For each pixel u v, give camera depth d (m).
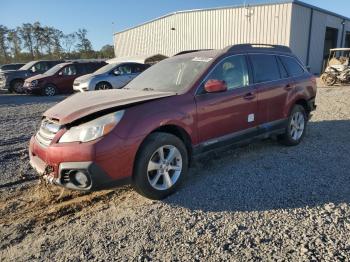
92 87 14.62
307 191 4.18
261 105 5.28
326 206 3.77
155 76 5.13
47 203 4.14
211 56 4.91
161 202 4.02
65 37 67.62
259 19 24.84
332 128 7.57
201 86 4.49
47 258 3.04
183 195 4.18
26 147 6.65
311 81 6.42
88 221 3.67
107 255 3.03
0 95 19.50
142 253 3.04
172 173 4.19
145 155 3.81
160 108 4.00
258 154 5.71
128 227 3.49
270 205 3.84
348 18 33.50
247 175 4.76
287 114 5.84
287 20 23.58
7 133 8.02
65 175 3.61
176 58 5.41
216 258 2.92
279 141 6.19
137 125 3.74
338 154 5.64
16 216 3.85
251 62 5.29
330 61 18.95
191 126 4.28
